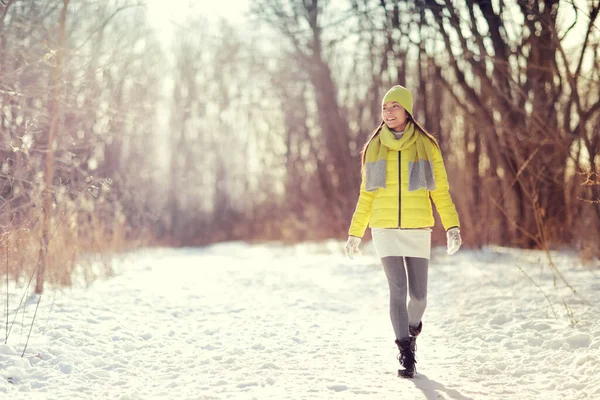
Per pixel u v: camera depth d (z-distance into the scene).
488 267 13.48
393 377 5.79
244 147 35.53
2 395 5.06
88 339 6.96
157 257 19.72
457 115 17.78
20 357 5.93
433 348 7.14
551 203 15.54
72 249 11.08
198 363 6.36
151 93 18.31
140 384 5.62
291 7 19.12
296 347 7.06
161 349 6.94
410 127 6.02
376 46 17.98
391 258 5.97
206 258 19.83
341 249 20.45
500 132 14.35
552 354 6.38
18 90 9.24
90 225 13.11
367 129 21.11
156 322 8.35
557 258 14.08
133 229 19.59
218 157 36.53
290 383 5.58
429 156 6.04
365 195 6.27
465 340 7.45
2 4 9.38
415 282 6.00
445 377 5.82
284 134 29.61
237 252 23.67
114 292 10.60
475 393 5.25
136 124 13.66
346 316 9.19
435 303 9.94
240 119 35.56
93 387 5.47
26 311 8.22
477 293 10.27
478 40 12.43
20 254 9.93
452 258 15.45
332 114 21.56
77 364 6.09
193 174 34.94
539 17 11.09
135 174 19.81
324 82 21.31
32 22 10.43
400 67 17.48
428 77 17.14
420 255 5.97
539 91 13.59
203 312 9.20
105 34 12.34
